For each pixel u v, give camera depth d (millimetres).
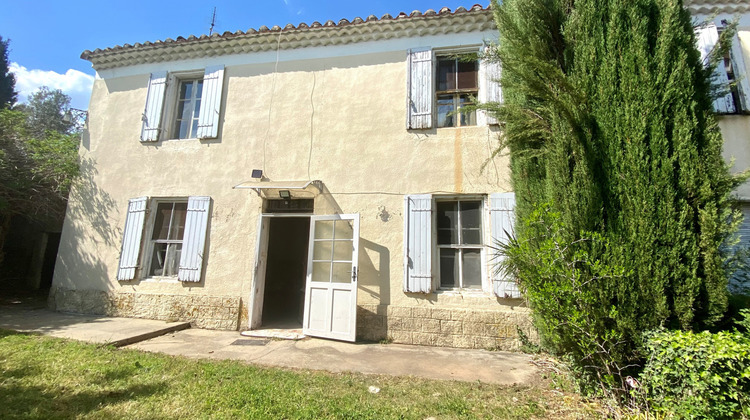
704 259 3217
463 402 3305
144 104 7602
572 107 3816
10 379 3492
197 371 3910
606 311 3248
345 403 3221
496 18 4738
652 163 3424
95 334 5281
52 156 7512
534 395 3523
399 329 5676
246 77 7277
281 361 4523
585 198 3582
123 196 7262
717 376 2764
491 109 4598
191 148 7160
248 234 6578
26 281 9977
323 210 6367
